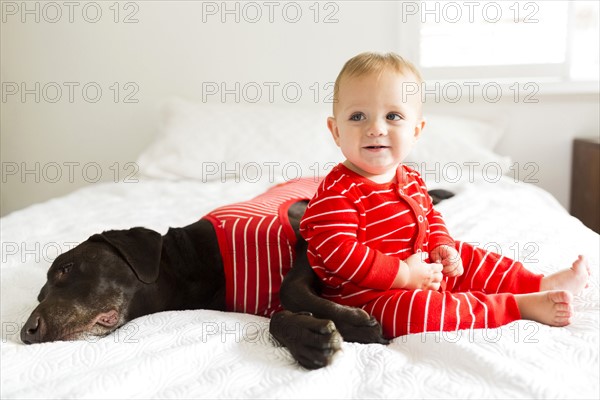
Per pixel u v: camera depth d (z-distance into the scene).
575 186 3.00
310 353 1.01
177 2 3.33
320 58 3.26
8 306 1.41
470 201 2.20
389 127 1.22
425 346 1.05
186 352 1.04
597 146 2.66
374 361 1.02
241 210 1.48
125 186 2.71
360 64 1.24
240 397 0.92
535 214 2.02
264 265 1.37
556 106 3.06
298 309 1.19
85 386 0.93
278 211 1.46
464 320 1.13
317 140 2.82
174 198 2.45
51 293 1.24
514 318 1.17
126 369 0.97
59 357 1.06
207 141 2.87
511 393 0.88
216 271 1.39
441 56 3.17
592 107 3.04
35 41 3.49
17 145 3.61
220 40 3.33
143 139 3.50
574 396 0.88
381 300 1.17
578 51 3.12
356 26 3.20
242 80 3.35
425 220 1.31
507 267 1.34
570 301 1.14
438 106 3.14
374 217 1.24
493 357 0.96
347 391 0.95
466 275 1.36
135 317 1.30
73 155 3.58
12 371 1.02
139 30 3.39
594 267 1.47
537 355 1.00
